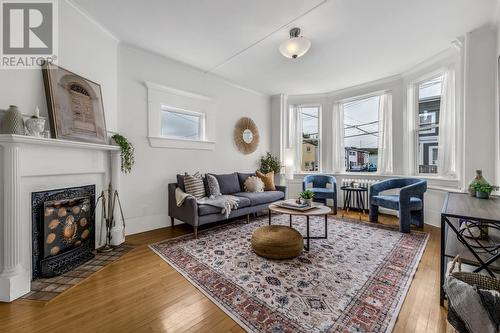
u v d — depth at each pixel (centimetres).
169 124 371
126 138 309
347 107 502
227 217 332
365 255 239
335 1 222
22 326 135
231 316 145
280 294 169
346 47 314
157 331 133
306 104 538
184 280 191
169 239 291
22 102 184
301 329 133
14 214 164
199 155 402
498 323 96
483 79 269
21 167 176
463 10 238
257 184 425
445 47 315
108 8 233
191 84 386
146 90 331
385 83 435
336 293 170
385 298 164
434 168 368
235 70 398
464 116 283
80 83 233
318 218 398
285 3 225
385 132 436
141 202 326
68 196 222
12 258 163
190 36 288
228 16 246
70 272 203
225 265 217
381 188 379
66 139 208
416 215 344
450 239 175
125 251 252
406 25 263
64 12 218
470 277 124
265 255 229
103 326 136
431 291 173
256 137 512
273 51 328
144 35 286
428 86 377
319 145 532
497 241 164
